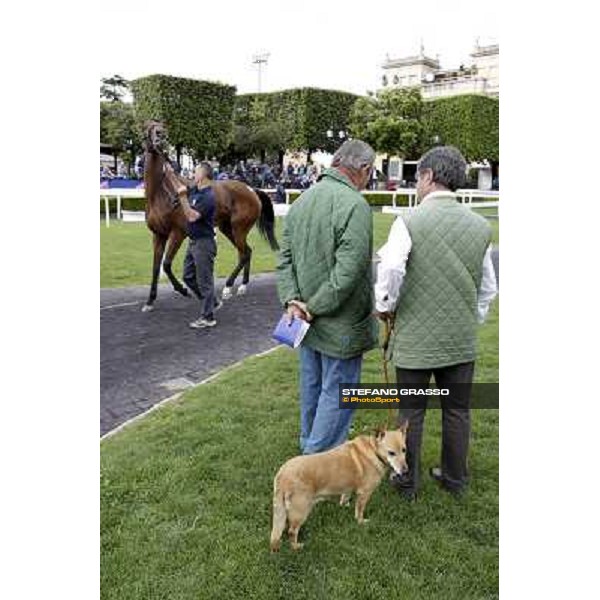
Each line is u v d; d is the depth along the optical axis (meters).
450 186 2.84
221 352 4.26
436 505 3.14
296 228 3.02
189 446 3.42
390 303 2.86
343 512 3.10
